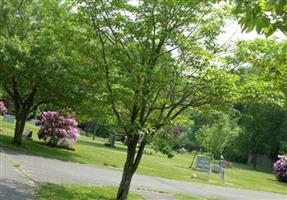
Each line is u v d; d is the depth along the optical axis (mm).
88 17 13641
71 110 25156
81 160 25422
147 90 13125
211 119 15180
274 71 9500
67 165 21688
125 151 43656
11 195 11859
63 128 29516
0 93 38469
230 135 46500
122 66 13195
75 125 29969
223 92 12938
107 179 19422
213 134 45031
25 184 13914
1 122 41656
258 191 27844
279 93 12617
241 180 35469
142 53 13211
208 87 13125
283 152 69875
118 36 13578
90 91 15797
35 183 14453
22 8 25297
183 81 13203
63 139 29641
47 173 17406
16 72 23312
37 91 25062
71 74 15242
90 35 13820
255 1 4707
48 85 23734
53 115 29547
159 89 13664
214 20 13703
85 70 14008
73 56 14648
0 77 24281
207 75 12930
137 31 13289
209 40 13797
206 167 35906
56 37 14852
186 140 70000
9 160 18750
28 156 21625
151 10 13281
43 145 28828
